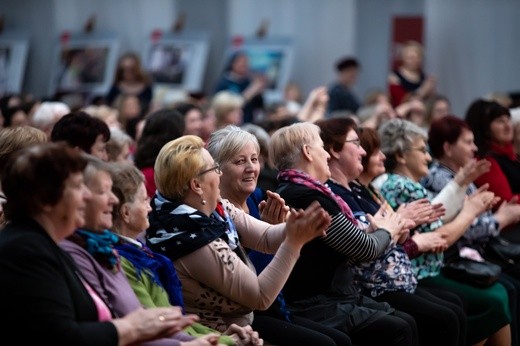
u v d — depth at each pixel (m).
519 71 12.60
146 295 3.81
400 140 5.91
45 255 3.08
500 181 6.82
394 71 11.69
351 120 5.30
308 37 13.59
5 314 2.99
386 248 4.96
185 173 4.16
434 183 6.29
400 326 4.81
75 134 4.71
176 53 13.56
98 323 3.15
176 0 14.09
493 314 5.75
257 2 13.73
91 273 3.49
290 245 4.11
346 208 4.93
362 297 5.05
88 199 3.29
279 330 4.50
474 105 7.18
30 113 7.88
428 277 5.89
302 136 4.93
